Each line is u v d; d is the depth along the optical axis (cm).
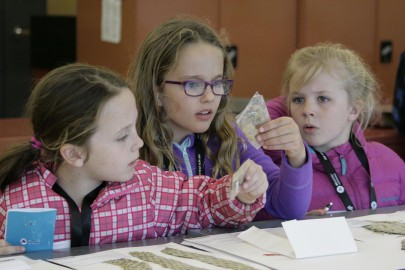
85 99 175
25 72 675
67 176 184
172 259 154
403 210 227
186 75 221
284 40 477
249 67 464
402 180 279
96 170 179
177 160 231
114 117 175
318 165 266
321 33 489
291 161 215
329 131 265
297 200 214
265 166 235
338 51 275
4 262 148
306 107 263
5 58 671
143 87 231
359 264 152
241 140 239
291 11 477
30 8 678
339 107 264
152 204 197
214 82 223
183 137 235
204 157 235
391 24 516
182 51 222
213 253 162
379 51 513
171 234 201
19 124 359
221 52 229
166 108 229
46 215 164
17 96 671
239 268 147
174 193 203
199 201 204
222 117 236
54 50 619
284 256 159
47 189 184
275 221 209
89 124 174
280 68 478
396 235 181
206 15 433
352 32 500
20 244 163
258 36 466
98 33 441
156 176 205
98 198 186
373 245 170
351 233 173
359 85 272
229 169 232
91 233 184
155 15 407
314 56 268
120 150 177
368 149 280
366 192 266
